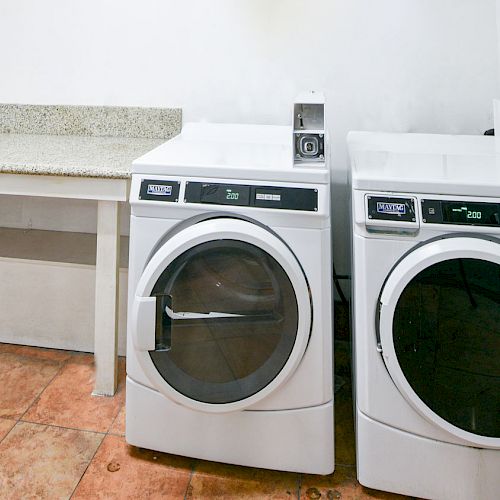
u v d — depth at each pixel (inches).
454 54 66.6
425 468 44.8
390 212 41.1
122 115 77.2
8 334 74.2
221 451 49.7
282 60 71.0
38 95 79.4
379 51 68.4
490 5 64.6
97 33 75.6
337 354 73.8
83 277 69.6
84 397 62.2
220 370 46.8
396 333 41.9
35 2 76.2
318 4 68.6
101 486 47.8
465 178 41.5
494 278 39.8
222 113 74.4
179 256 43.7
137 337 44.3
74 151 65.1
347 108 70.7
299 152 45.4
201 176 45.7
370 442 45.5
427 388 42.7
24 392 62.8
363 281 43.1
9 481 47.9
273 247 42.4
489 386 42.2
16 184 57.1
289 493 47.6
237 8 70.8
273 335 45.6
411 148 55.6
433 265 39.8
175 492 47.4
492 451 43.4
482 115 67.4
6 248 74.2
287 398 47.1
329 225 44.9
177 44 73.6
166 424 50.4
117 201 56.3
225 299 46.2
